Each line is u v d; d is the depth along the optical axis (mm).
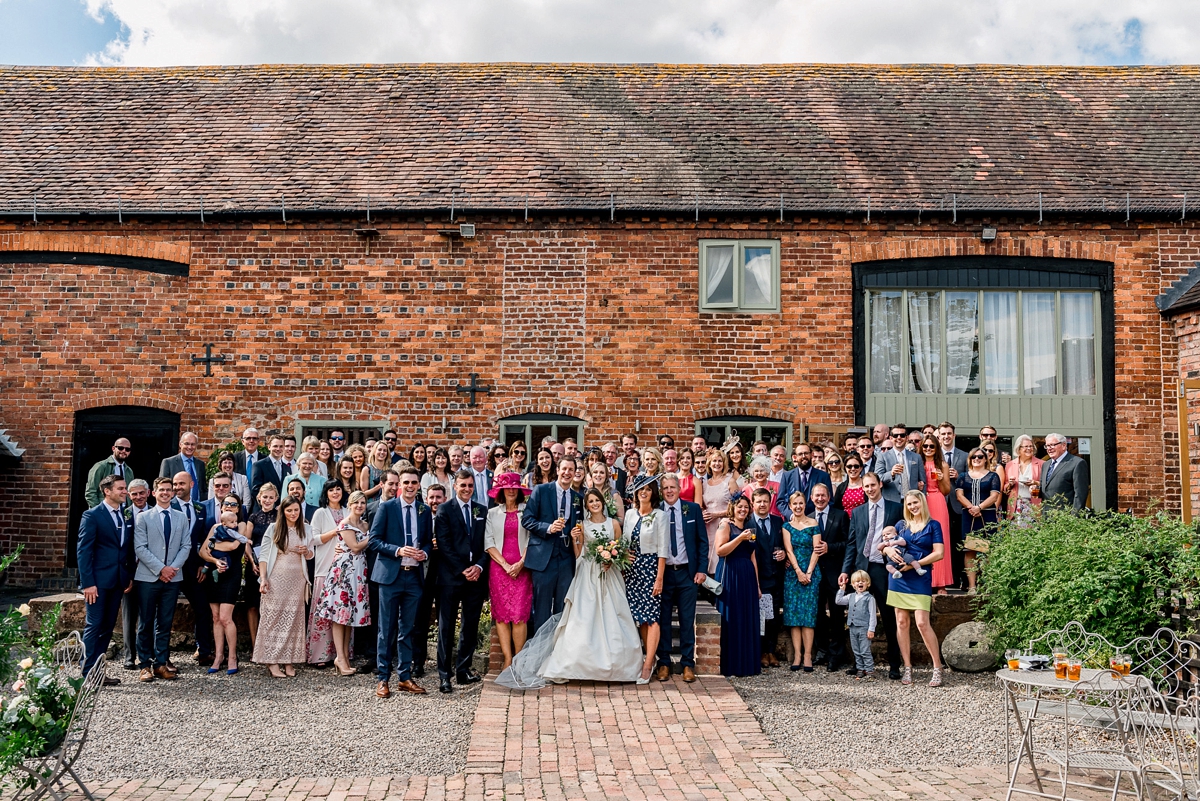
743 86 14016
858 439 9320
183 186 11930
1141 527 7578
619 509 7859
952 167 12133
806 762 5793
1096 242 11508
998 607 8070
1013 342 11680
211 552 7887
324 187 11914
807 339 11547
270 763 5621
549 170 12062
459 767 5594
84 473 11594
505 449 9719
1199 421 10844
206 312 11633
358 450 8586
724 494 8586
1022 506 8883
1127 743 5562
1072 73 14297
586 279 11609
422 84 14008
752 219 11586
